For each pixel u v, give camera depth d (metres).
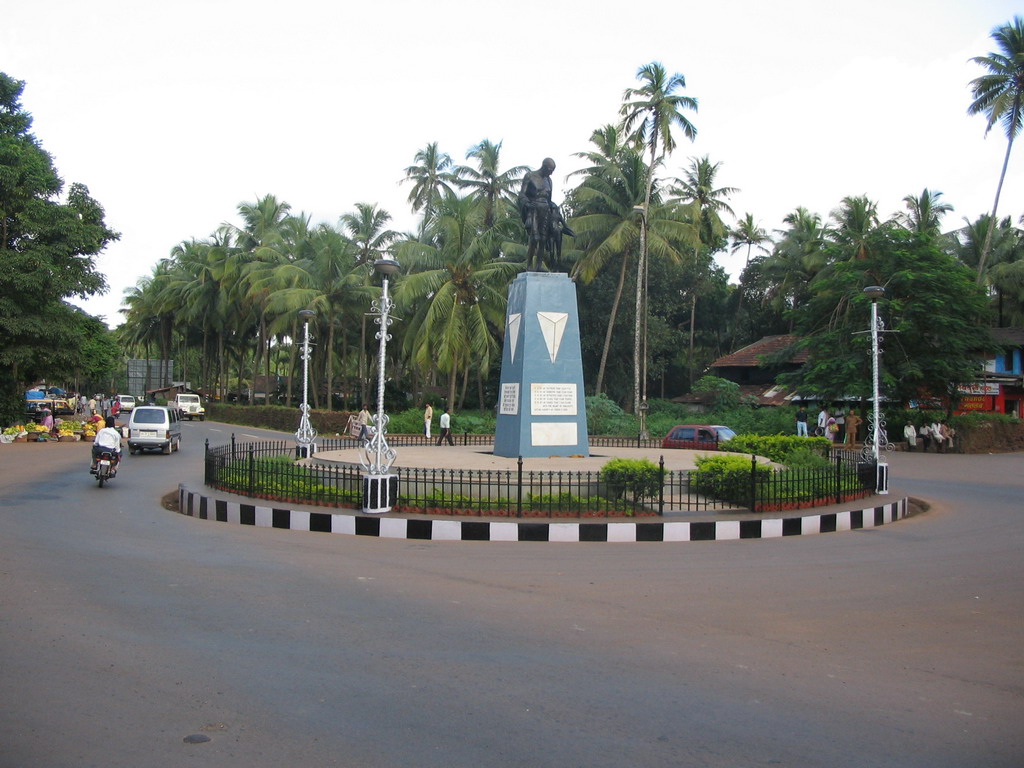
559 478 11.79
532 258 17.89
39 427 32.19
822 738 4.28
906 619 6.75
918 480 20.67
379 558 9.13
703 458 13.48
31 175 30.61
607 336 39.28
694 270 46.03
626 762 3.95
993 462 26.59
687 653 5.73
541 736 4.25
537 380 16.80
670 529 10.86
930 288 31.98
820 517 11.88
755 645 5.96
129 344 78.69
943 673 5.38
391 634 6.07
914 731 4.39
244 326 54.88
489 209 42.59
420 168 47.16
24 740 4.05
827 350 33.84
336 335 49.44
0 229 30.52
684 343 51.41
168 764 3.82
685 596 7.47
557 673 5.25
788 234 48.03
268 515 11.47
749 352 47.03
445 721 4.42
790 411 37.19
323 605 6.89
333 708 4.57
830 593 7.66
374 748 4.05
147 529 10.94
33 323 29.66
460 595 7.38
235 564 8.56
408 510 11.39
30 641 5.70
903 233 33.00
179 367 78.06
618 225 35.34
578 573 8.47
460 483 11.73
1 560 8.43
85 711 4.46
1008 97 36.31
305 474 12.56
